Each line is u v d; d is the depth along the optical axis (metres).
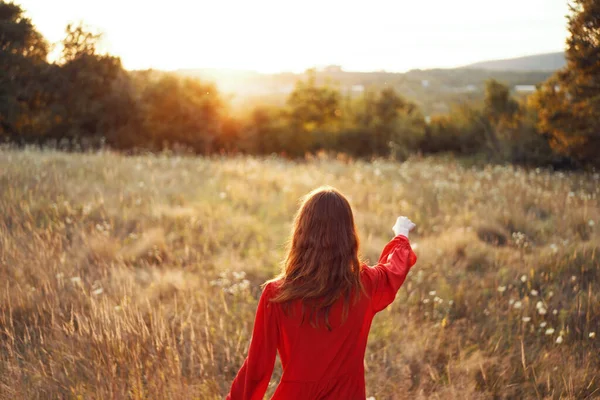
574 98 11.84
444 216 7.85
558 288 5.13
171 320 4.30
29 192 7.02
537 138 18.12
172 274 5.20
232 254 5.90
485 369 3.82
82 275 5.04
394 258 2.18
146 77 34.94
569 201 8.01
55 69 28.55
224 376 3.59
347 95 44.25
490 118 24.64
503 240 6.89
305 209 1.98
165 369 3.40
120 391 3.20
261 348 1.93
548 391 3.51
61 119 28.73
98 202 7.18
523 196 8.51
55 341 3.68
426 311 4.73
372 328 4.36
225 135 38.59
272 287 1.93
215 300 4.76
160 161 11.57
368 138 38.28
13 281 4.64
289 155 40.69
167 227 6.74
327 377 1.89
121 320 3.76
